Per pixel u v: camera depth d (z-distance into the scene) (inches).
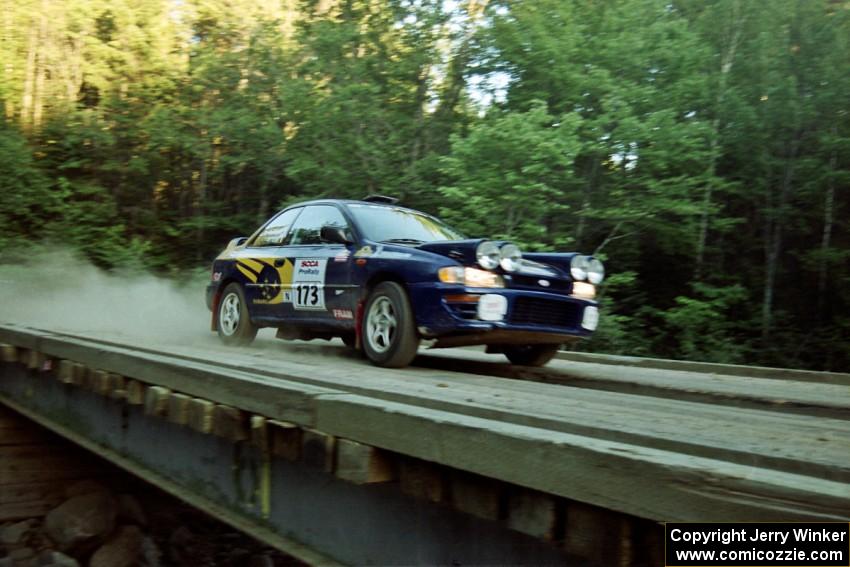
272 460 154.9
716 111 669.3
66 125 925.2
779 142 679.7
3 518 341.1
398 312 234.1
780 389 240.4
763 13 673.0
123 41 956.6
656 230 652.1
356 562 130.3
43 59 968.3
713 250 697.0
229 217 907.4
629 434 111.3
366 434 118.2
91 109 957.8
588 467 85.4
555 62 613.9
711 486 74.2
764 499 70.7
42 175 869.8
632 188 616.7
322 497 139.8
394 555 122.3
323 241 269.0
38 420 292.0
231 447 169.9
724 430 134.1
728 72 679.1
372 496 128.5
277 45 812.6
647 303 714.8
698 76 620.1
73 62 975.6
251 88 816.3
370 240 257.8
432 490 109.9
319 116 724.7
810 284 712.4
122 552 337.7
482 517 101.9
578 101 616.1
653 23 616.7
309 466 130.8
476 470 98.8
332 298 261.4
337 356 292.7
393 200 293.1
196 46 900.6
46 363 278.5
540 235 570.9
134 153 944.3
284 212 311.1
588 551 88.4
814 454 112.3
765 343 677.3
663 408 174.6
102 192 900.6
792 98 655.1
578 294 245.4
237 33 908.6
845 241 680.4
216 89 860.0
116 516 352.8
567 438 91.0
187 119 906.1
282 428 138.9
